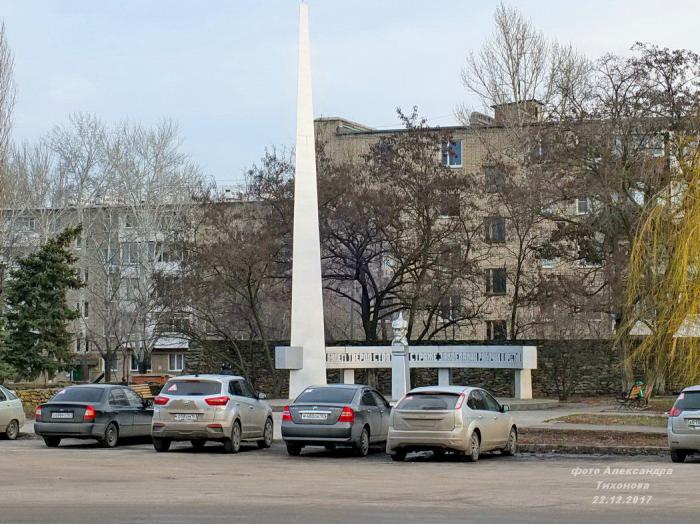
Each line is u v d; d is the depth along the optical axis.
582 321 49.44
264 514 13.60
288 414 24.97
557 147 46.59
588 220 46.50
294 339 42.81
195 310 57.91
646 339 31.33
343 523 12.68
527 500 15.38
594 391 51.44
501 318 62.03
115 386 28.73
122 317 63.38
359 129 76.56
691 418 22.61
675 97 44.25
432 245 53.28
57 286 45.12
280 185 54.28
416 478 19.12
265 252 51.06
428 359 47.56
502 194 53.25
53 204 67.44
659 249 30.52
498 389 52.09
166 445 26.11
